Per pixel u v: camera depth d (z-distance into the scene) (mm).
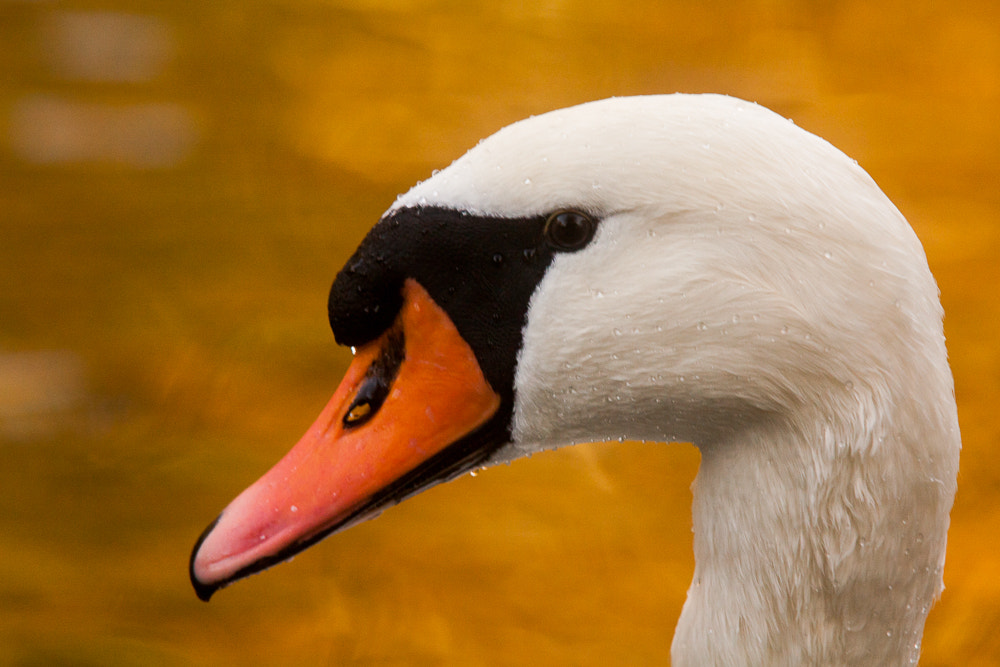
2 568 3438
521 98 6340
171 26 7188
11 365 4289
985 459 3982
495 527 3719
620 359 2744
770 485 2748
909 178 5586
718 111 2736
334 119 6176
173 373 4277
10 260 4938
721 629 2764
